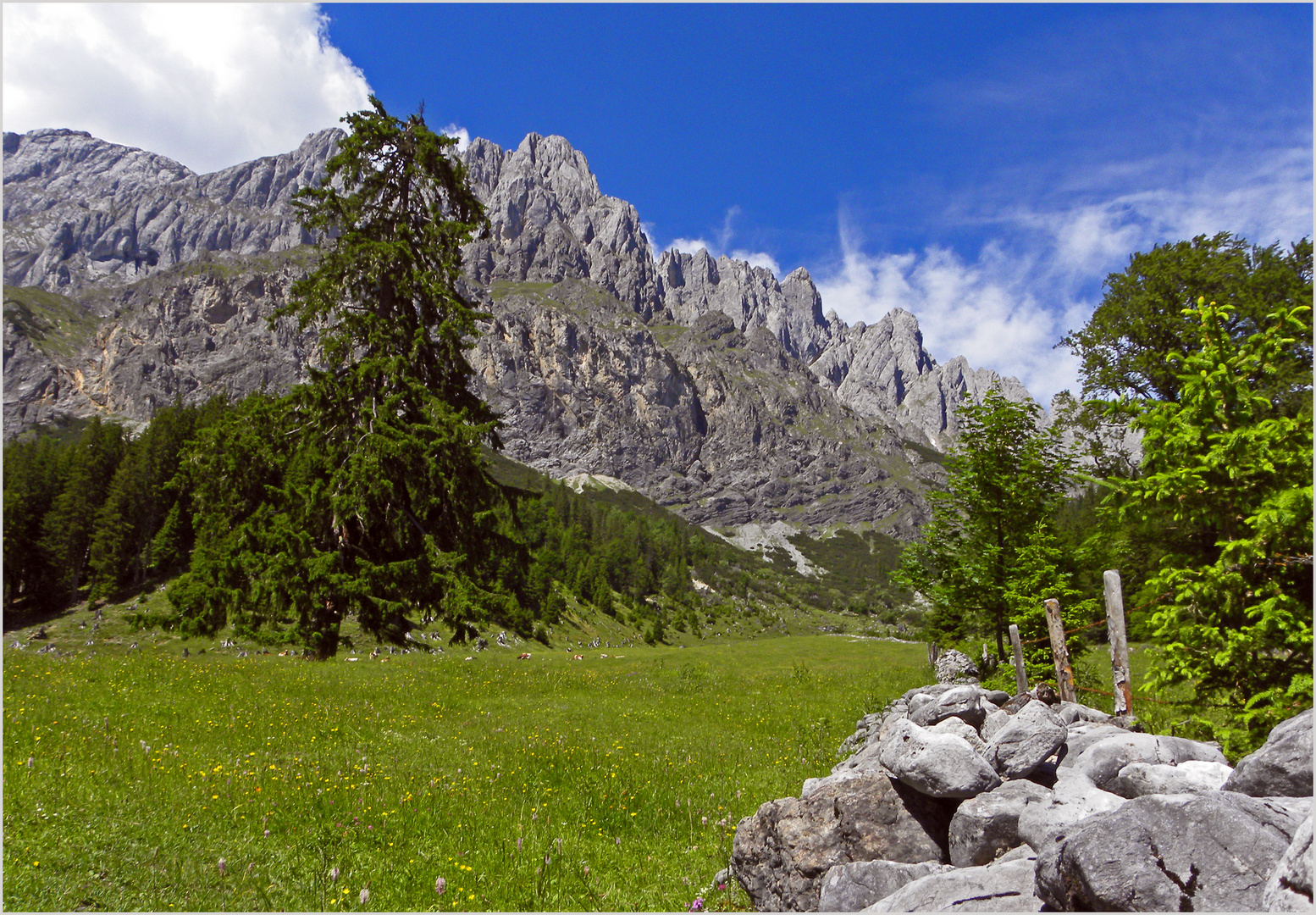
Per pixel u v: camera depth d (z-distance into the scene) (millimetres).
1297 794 4648
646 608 144000
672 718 16688
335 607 25094
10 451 105312
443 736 12500
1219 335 8062
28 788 7219
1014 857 5129
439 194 30031
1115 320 24750
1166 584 8227
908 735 6238
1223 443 7680
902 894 4863
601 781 10047
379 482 24375
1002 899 4531
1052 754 6273
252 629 24641
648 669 31234
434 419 26109
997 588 15961
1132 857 3988
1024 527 16469
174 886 5770
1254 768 4863
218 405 97375
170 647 48031
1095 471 18812
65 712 11164
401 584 24766
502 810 8383
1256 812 4055
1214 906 3725
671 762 11766
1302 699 7066
